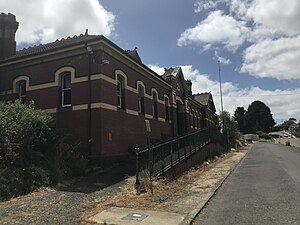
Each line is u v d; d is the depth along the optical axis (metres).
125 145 17.28
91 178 12.36
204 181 12.76
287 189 10.34
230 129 46.47
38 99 16.95
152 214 7.35
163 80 24.42
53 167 11.76
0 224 6.46
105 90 15.69
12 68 18.16
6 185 9.36
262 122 112.38
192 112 35.28
